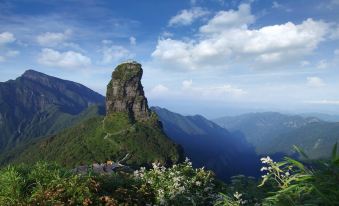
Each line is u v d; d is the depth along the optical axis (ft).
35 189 30.14
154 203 35.81
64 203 28.22
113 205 29.25
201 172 41.52
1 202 29.19
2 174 31.60
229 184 38.58
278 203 17.03
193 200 35.78
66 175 32.63
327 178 16.25
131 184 36.47
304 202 16.30
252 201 31.53
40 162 34.30
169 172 41.70
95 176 32.78
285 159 17.81
